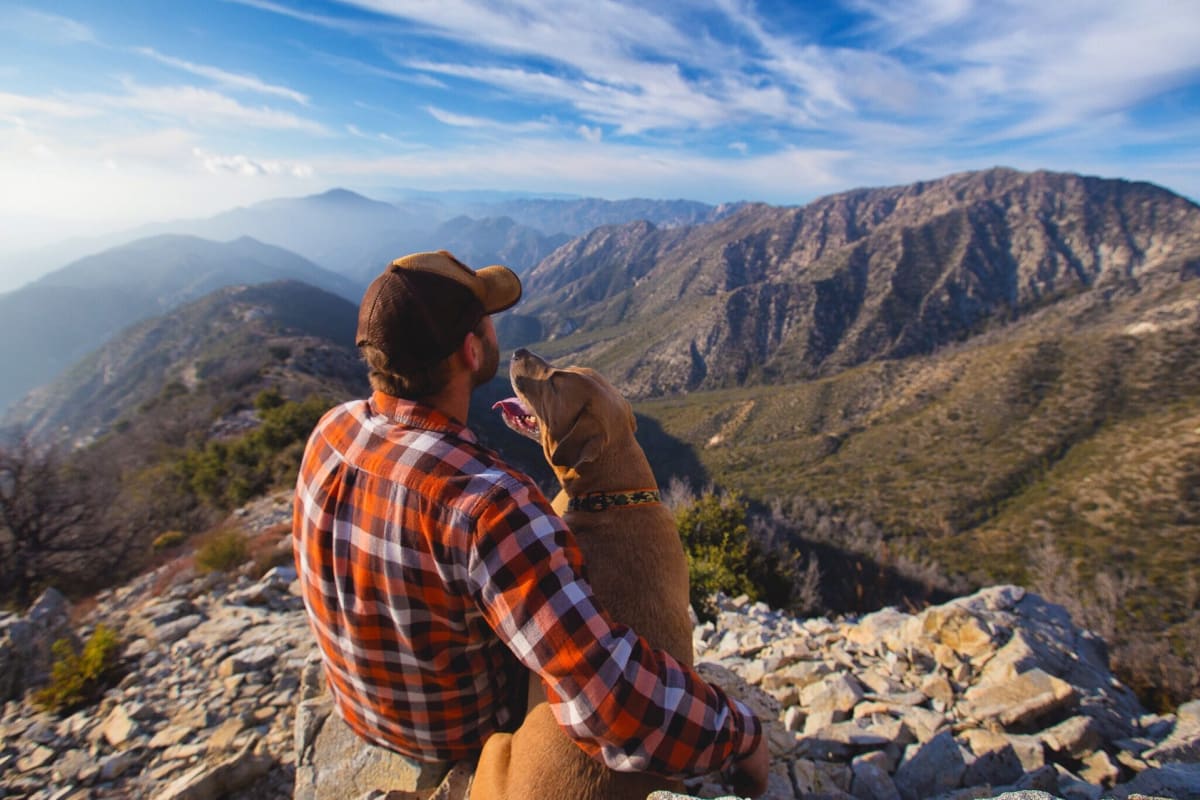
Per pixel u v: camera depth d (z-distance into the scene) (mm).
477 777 1936
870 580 55062
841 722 3652
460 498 1553
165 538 18016
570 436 2174
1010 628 4441
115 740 4527
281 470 24438
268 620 6727
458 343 1709
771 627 6426
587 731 1533
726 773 2414
